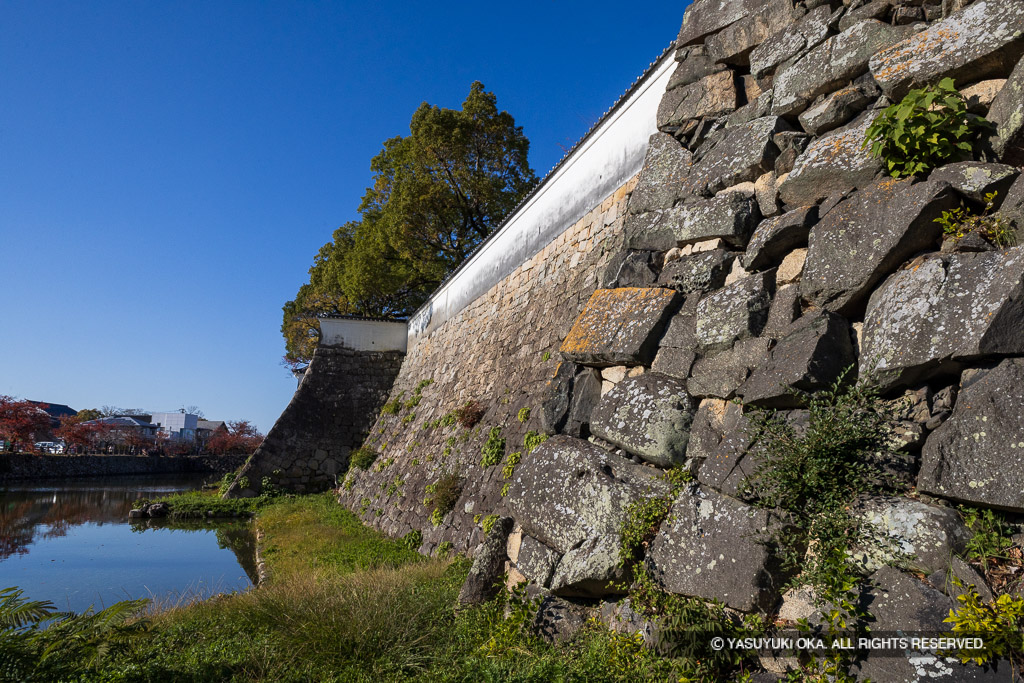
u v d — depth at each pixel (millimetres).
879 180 4215
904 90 4332
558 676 3664
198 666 4258
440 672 4141
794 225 4492
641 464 4664
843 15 5062
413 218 21969
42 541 13695
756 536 3520
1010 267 3232
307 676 4223
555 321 9742
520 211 13141
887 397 3641
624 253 6066
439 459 11883
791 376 3885
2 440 29938
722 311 4688
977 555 2893
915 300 3568
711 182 5457
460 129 20906
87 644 4484
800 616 3258
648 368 5141
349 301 27062
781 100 5199
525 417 9094
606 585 4180
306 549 10555
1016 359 3104
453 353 15859
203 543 13445
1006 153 3729
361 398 22078
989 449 3012
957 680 2656
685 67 6336
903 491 3318
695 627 3449
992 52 3863
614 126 9312
